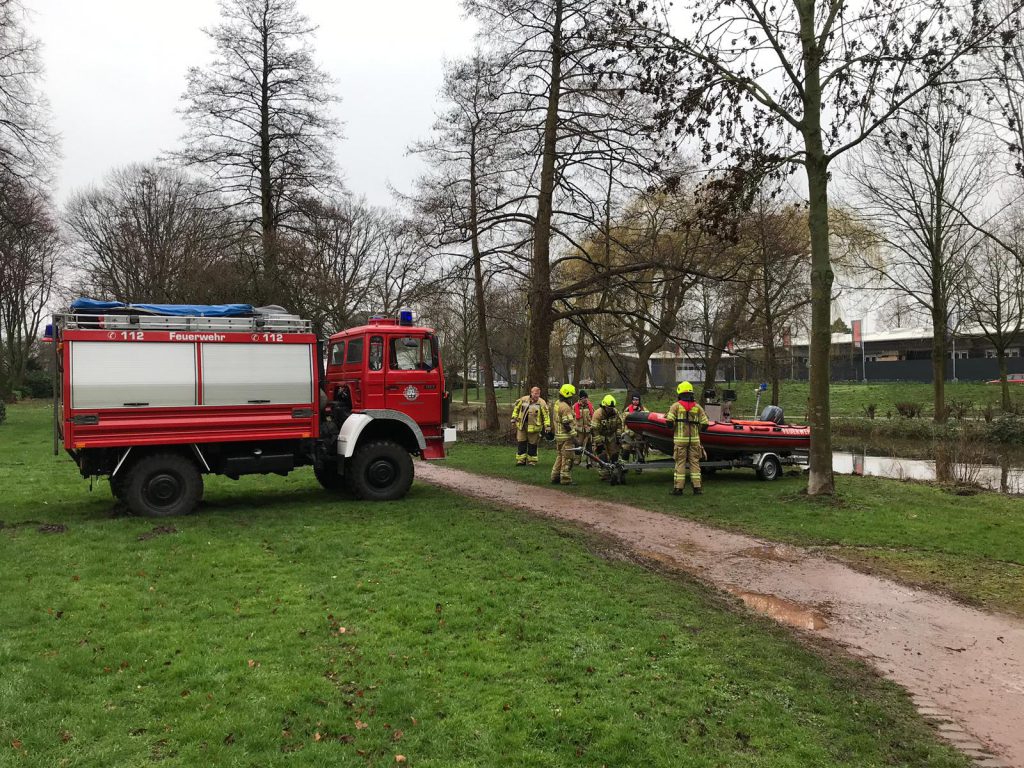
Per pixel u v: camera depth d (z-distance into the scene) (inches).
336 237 1300.4
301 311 967.6
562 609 242.8
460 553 317.4
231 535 343.9
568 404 590.2
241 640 209.0
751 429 561.6
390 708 169.6
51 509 408.2
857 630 237.6
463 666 194.5
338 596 253.1
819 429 463.5
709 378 1196.5
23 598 241.3
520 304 1259.2
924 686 194.7
